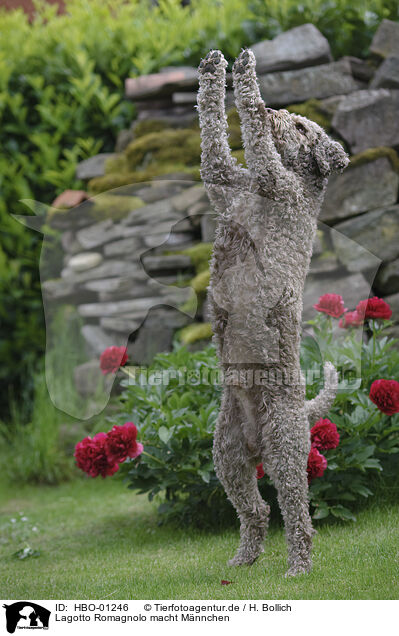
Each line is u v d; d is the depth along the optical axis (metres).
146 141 4.75
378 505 3.05
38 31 5.69
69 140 5.53
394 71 4.58
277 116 2.24
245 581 2.32
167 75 5.07
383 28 4.69
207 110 2.21
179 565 2.64
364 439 3.12
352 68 4.73
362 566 2.37
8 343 5.46
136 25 5.59
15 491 4.51
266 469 2.31
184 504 3.19
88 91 5.38
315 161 2.27
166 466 3.04
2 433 5.31
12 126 5.44
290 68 4.74
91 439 2.99
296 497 2.26
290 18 5.00
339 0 4.91
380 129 4.53
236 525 3.16
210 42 5.17
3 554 3.18
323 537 2.75
